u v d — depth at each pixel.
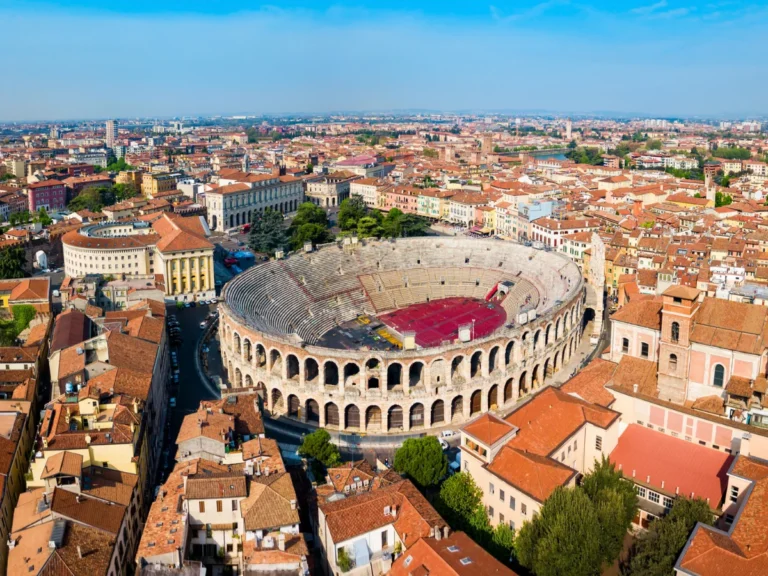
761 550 81.50
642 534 104.25
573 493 98.06
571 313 195.25
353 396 155.88
